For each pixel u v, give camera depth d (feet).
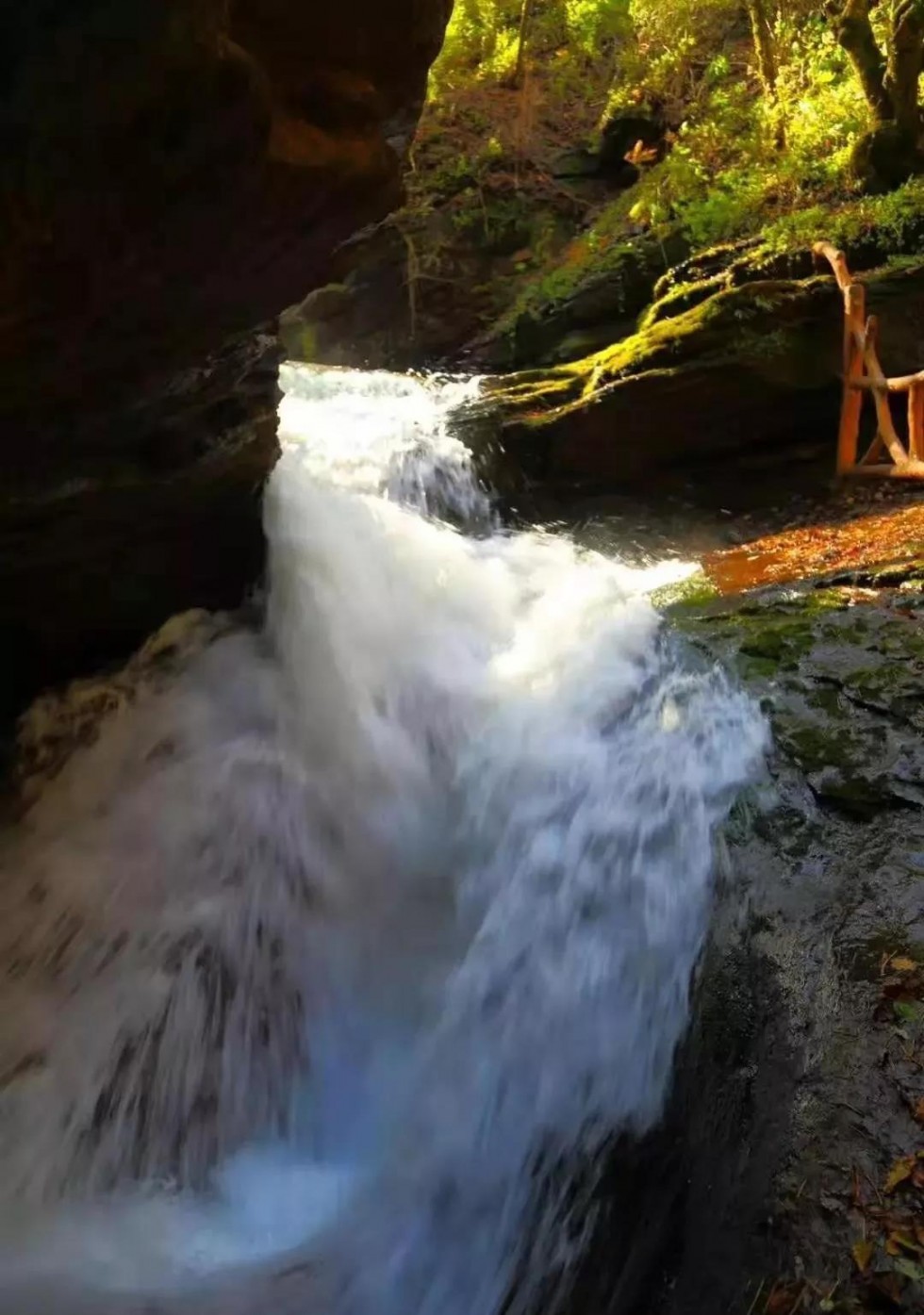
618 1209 8.87
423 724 15.76
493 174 41.52
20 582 14.23
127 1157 11.74
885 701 13.30
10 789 15.70
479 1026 11.43
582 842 12.59
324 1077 12.41
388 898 13.78
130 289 9.41
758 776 12.51
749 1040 9.46
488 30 42.83
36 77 6.93
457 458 25.98
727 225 31.73
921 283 25.29
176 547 15.71
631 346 27.32
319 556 18.47
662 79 39.81
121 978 13.15
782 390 25.05
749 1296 7.59
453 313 39.60
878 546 19.30
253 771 15.28
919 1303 7.19
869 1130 8.41
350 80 9.48
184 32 7.16
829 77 32.78
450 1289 9.26
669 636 16.48
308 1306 9.24
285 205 9.56
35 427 11.06
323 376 32.86
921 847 10.98
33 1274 9.74
